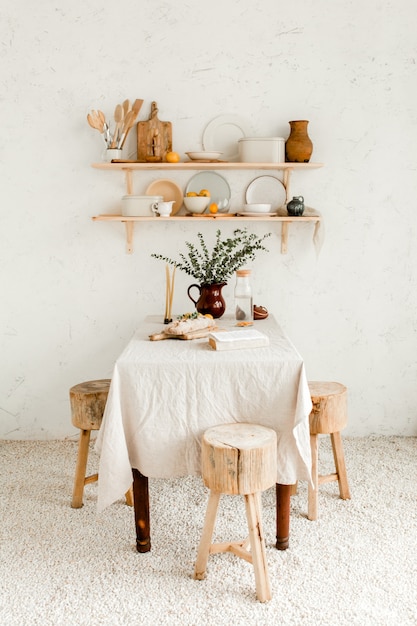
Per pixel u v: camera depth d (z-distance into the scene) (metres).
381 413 3.65
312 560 2.38
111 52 3.34
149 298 3.54
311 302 3.54
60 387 3.63
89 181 3.44
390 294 3.54
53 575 2.30
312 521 2.67
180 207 3.45
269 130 3.40
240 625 2.02
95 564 2.37
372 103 3.38
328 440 3.58
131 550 2.47
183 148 3.42
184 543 2.51
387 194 3.45
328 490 2.96
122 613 2.09
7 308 3.55
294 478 2.39
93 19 3.31
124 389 2.34
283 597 2.16
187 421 2.35
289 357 2.37
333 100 3.38
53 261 3.51
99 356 3.60
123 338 3.59
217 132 3.40
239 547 2.30
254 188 3.45
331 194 3.45
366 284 3.53
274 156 3.26
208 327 2.88
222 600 2.15
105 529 2.63
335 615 2.06
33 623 2.05
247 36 3.33
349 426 3.65
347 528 2.60
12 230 3.48
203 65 3.35
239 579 2.27
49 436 3.66
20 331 3.58
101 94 3.37
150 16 3.31
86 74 3.36
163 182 3.43
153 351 2.51
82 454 2.78
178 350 2.52
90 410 2.71
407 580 2.25
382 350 3.59
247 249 3.17
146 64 3.35
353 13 3.31
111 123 3.39
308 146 3.25
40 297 3.54
